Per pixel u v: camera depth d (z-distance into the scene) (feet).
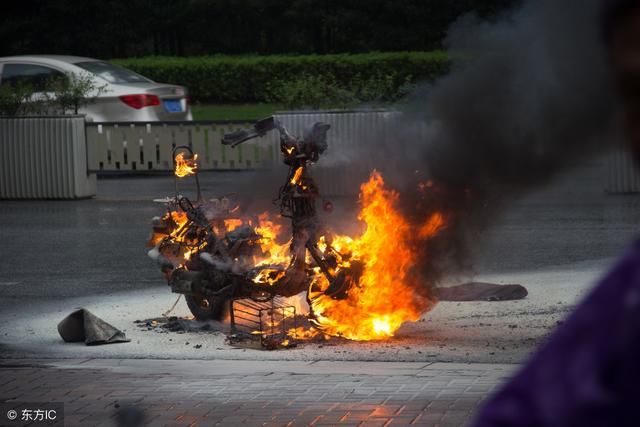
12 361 44.27
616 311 5.55
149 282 64.64
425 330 48.98
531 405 5.73
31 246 78.69
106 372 41.63
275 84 192.75
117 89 119.44
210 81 196.13
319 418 33.71
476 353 43.70
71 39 220.23
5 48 219.61
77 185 104.01
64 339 48.70
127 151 113.70
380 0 209.56
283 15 215.92
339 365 42.11
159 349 46.42
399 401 35.58
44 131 104.47
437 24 207.62
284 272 47.44
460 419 33.12
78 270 68.85
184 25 223.92
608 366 5.51
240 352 45.37
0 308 57.41
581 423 5.52
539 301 55.26
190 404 35.94
